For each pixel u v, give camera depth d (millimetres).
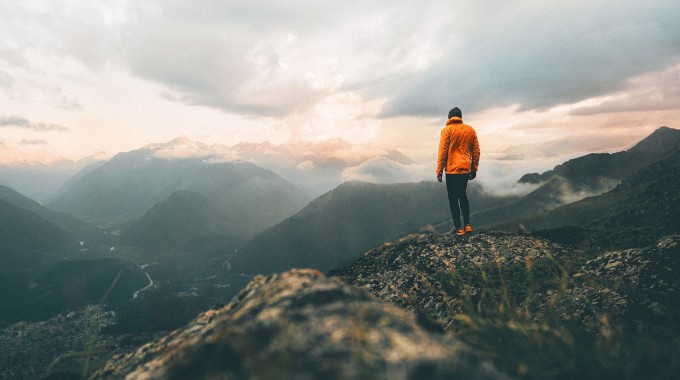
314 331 2428
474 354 2447
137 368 2912
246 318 2725
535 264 7809
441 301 7051
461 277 7625
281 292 2932
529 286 6734
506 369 3068
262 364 2207
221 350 2475
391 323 2584
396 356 2238
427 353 2279
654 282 5477
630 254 6457
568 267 7277
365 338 2361
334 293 2850
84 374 2980
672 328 4449
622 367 3088
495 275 7453
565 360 3156
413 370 2143
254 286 3438
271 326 2531
